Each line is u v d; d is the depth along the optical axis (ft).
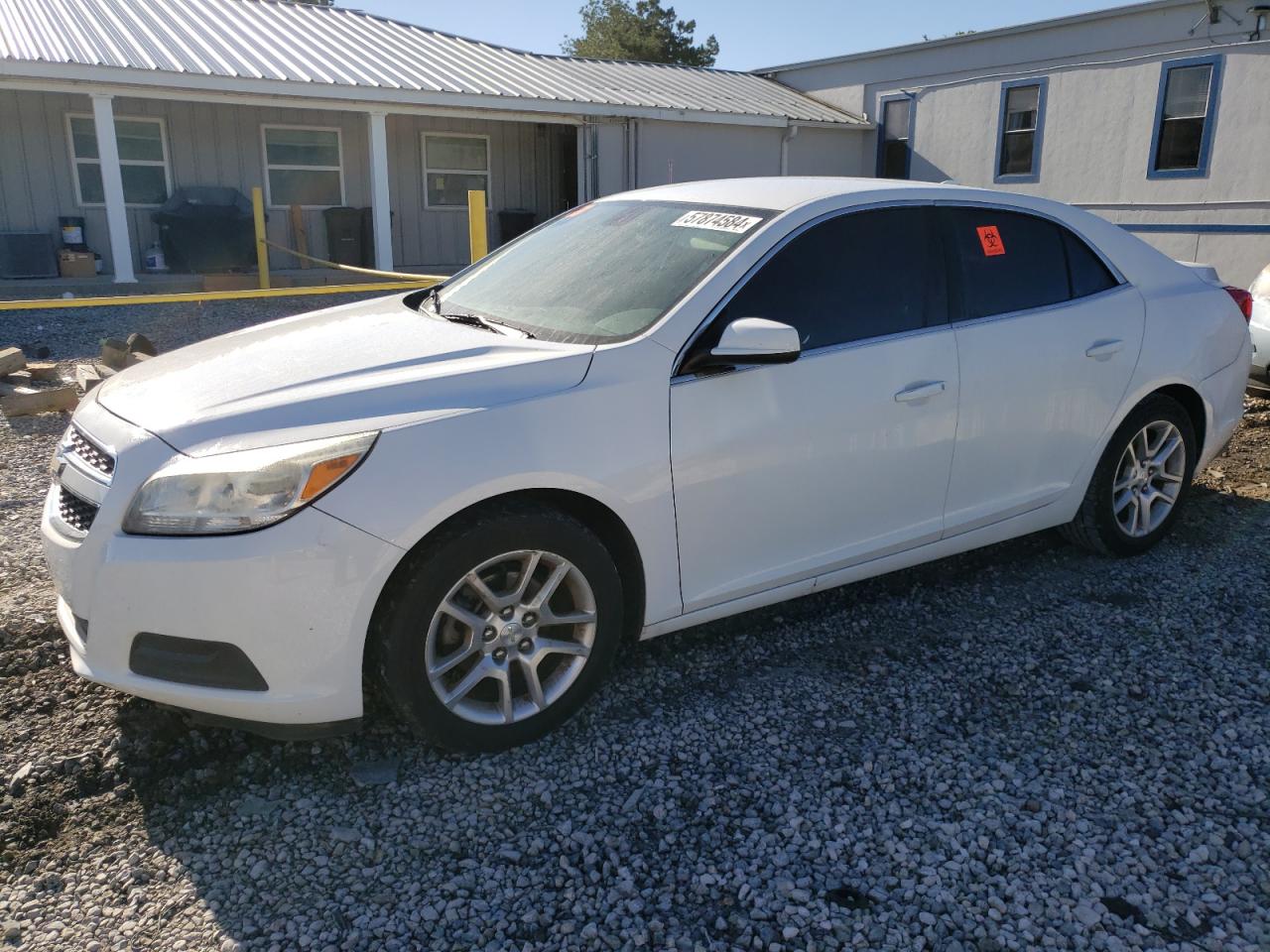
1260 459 20.01
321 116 54.80
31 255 46.57
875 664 11.64
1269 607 13.10
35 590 12.95
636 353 10.04
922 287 12.01
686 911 7.78
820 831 8.70
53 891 7.92
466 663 9.63
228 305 41.55
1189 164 43.21
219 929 7.54
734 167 60.39
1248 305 15.75
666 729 10.27
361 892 7.96
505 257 13.74
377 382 9.41
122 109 49.52
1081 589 13.71
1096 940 7.50
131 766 9.43
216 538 8.39
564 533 9.50
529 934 7.55
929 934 7.56
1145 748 9.96
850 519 11.57
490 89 50.85
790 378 10.74
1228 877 8.17
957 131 54.65
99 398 10.26
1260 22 42.16
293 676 8.61
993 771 9.58
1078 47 51.01
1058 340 12.92
